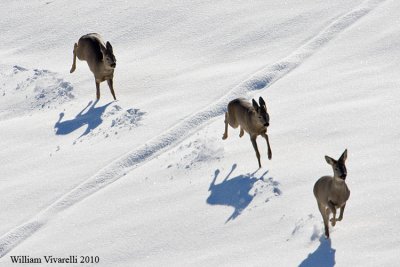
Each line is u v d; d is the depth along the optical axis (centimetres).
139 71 7481
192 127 6234
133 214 5138
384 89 6084
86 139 6381
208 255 4481
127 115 6606
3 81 7831
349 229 4362
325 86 6388
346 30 7438
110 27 8656
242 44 7688
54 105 7138
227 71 7131
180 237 4750
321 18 7850
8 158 6319
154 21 8569
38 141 6519
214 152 5672
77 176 5831
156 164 5759
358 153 5184
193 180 5384
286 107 6141
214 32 8050
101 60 6756
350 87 6253
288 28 7788
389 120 5531
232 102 5528
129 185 5544
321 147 5391
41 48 8531
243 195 5003
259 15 8200
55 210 5459
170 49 7900
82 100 7094
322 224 4466
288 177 5069
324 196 4241
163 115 6494
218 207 4969
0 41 8962
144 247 4744
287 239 4431
